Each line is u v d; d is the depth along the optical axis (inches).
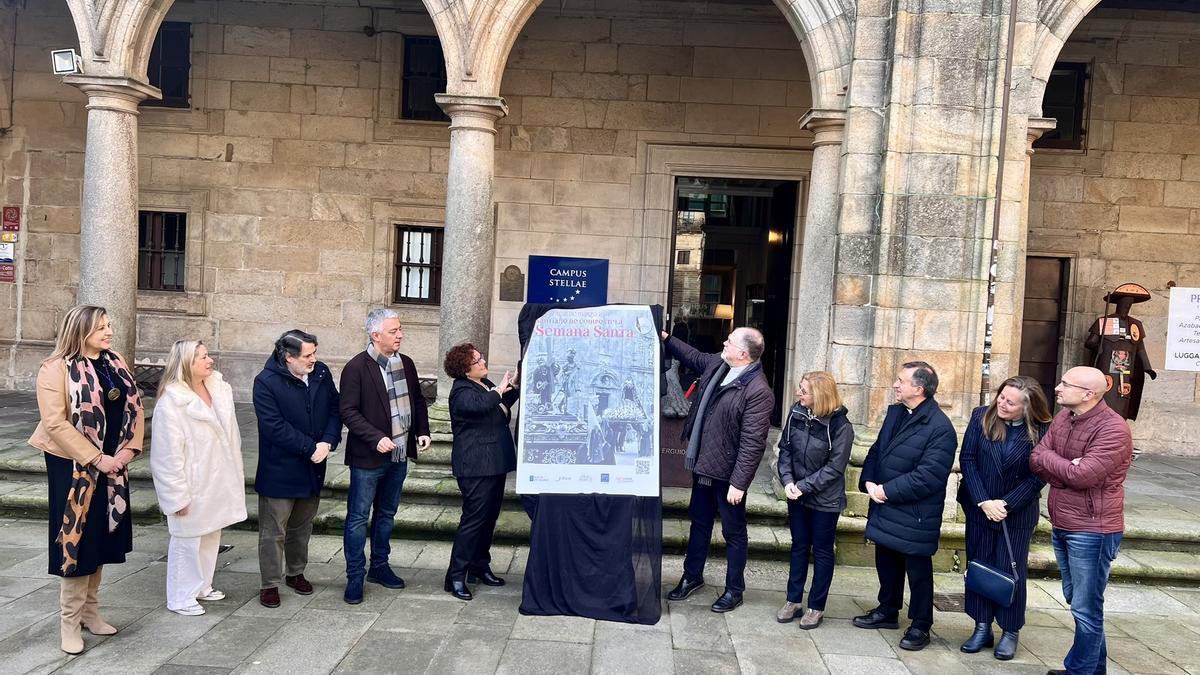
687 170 331.9
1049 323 339.3
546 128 331.3
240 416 321.1
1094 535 143.3
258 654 146.6
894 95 206.8
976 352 208.5
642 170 331.6
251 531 216.2
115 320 236.1
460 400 173.0
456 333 228.5
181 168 341.7
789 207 339.3
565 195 332.8
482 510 176.2
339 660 145.4
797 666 150.5
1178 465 308.8
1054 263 337.1
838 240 216.7
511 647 153.4
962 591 194.2
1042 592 196.9
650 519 171.2
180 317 345.4
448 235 228.4
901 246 209.6
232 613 164.1
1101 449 140.7
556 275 287.4
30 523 216.5
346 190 340.8
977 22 205.3
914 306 208.5
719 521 220.4
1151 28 318.7
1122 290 309.0
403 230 345.7
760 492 234.1
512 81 329.7
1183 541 216.1
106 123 233.3
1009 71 203.2
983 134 206.7
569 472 171.3
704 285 355.6
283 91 338.3
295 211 341.7
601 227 333.1
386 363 176.1
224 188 342.0
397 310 342.6
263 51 337.1
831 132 217.6
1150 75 325.4
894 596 168.2
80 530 140.8
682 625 167.2
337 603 171.3
